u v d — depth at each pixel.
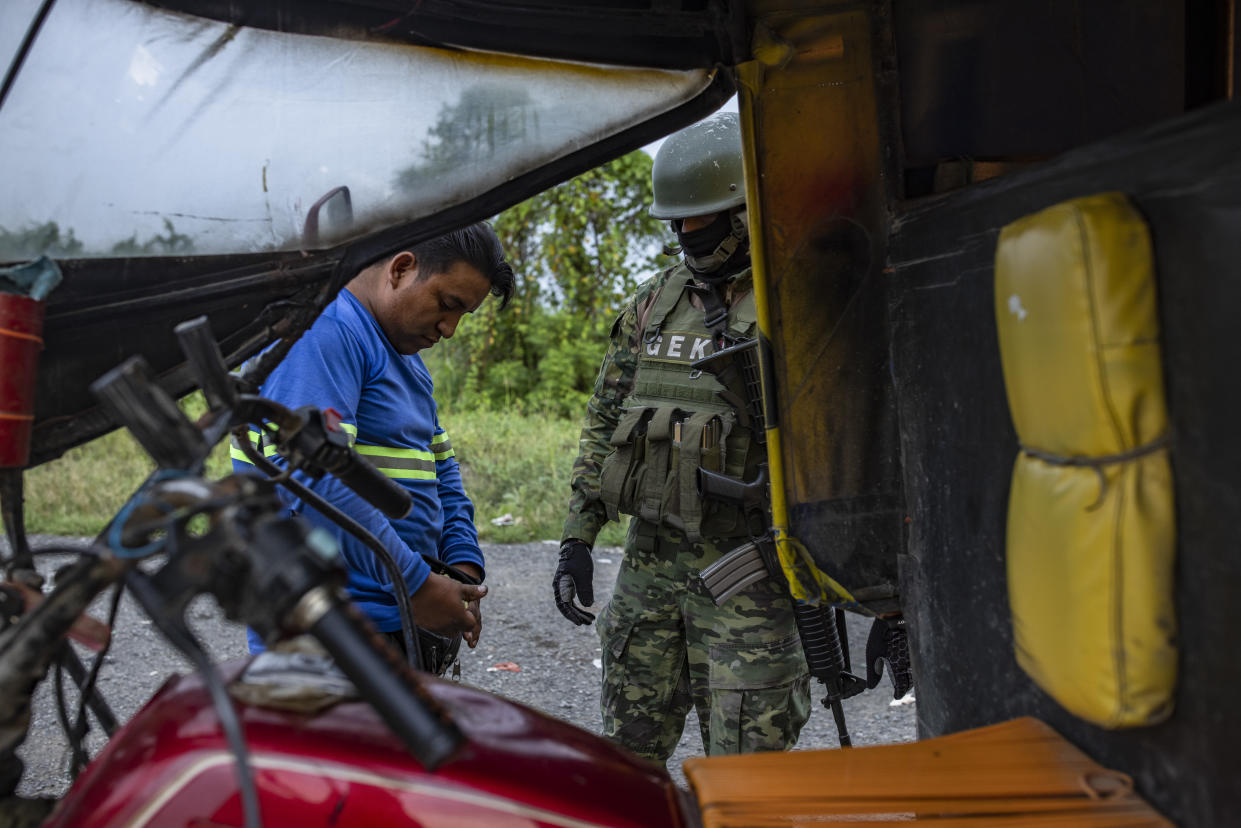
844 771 1.08
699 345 2.33
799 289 1.64
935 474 1.38
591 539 2.60
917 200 1.56
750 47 1.55
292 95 1.42
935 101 1.60
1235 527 0.77
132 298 1.36
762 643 2.23
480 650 4.05
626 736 2.42
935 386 1.37
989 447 1.20
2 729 0.92
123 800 0.91
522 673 3.83
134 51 1.32
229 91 1.38
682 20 1.51
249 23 1.37
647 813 1.00
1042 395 0.94
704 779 1.08
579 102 1.54
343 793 0.92
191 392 1.39
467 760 0.97
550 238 10.20
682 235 2.32
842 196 1.62
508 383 10.10
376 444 1.98
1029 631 1.01
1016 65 1.60
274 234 1.44
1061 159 1.01
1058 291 0.89
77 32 1.29
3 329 1.01
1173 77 1.61
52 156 1.31
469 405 9.85
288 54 1.40
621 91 1.55
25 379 1.03
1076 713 0.96
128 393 0.86
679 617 2.37
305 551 0.79
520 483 6.70
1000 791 1.00
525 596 4.75
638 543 2.37
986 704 1.25
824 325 1.65
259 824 0.77
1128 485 0.85
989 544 1.21
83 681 1.19
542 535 5.84
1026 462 1.02
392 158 1.48
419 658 1.41
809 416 1.67
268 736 0.94
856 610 1.71
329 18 1.41
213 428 0.99
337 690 1.02
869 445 1.66
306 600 0.78
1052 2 1.59
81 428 1.35
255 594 0.78
